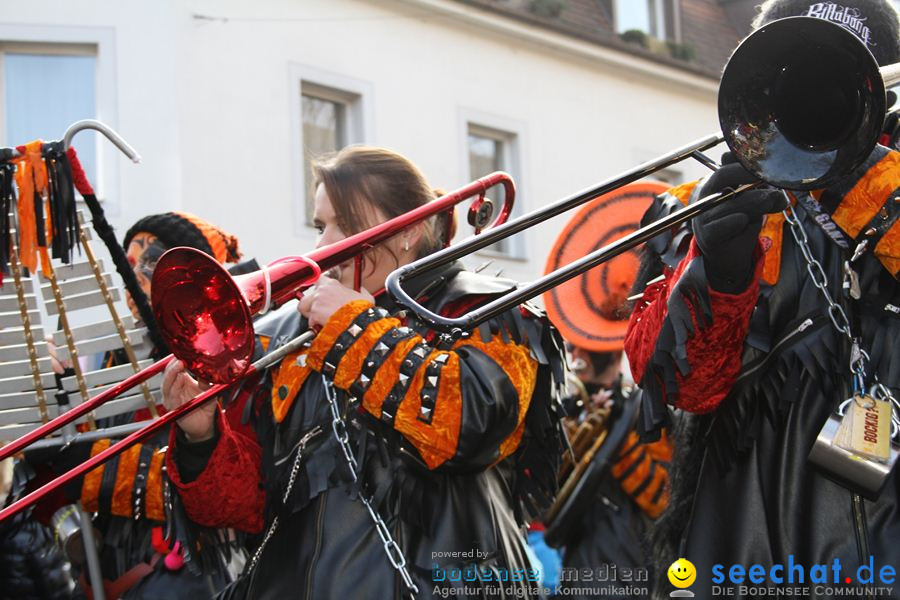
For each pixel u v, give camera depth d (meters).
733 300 2.65
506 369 3.05
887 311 2.64
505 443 3.11
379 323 3.01
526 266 18.80
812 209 2.68
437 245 3.35
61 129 15.16
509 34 19.25
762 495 2.73
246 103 15.79
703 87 22.20
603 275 4.97
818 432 2.69
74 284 3.59
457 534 3.03
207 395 3.10
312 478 3.09
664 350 2.72
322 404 3.18
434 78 18.16
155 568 4.36
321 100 17.02
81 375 3.61
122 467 3.96
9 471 4.88
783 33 2.32
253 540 3.49
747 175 2.54
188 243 4.55
